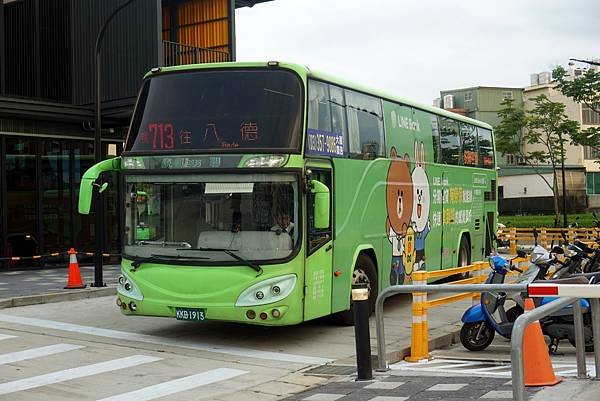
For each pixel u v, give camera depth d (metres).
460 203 17.75
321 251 11.20
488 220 19.94
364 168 12.81
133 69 22.25
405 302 15.80
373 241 13.12
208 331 12.23
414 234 14.94
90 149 24.53
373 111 13.41
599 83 40.81
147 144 11.23
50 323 12.98
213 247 10.63
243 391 8.51
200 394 8.39
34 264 22.80
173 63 25.31
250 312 10.39
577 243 12.82
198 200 10.80
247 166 10.59
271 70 10.98
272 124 10.70
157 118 11.25
